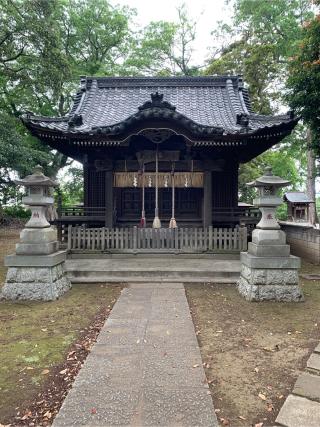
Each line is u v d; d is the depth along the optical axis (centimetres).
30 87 1956
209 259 995
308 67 1035
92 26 2641
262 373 370
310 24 1081
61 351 427
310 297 684
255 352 424
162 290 724
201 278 817
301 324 526
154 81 1480
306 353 421
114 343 443
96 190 1344
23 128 2355
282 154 2606
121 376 354
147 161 1139
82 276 834
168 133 1049
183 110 1299
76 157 1428
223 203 1322
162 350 421
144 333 478
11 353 421
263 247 659
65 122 1200
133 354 409
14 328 511
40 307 616
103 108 1344
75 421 280
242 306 621
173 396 317
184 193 1338
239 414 296
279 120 1135
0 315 572
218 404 310
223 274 828
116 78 1476
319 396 319
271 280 652
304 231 1162
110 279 809
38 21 1652
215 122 1215
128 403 305
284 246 659
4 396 326
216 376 362
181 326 507
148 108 991
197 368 374
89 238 1019
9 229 2145
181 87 1473
